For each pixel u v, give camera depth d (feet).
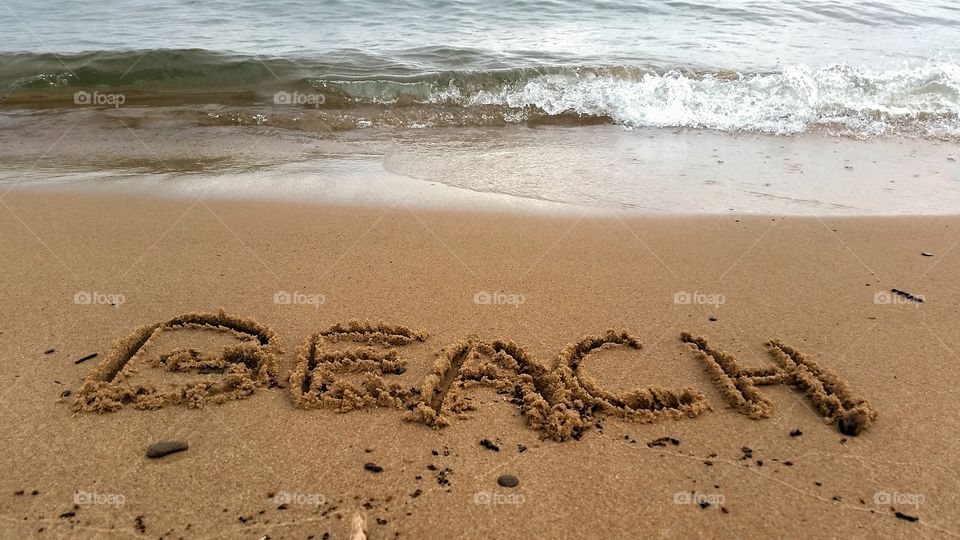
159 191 21.74
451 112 32.76
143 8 55.42
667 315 14.58
